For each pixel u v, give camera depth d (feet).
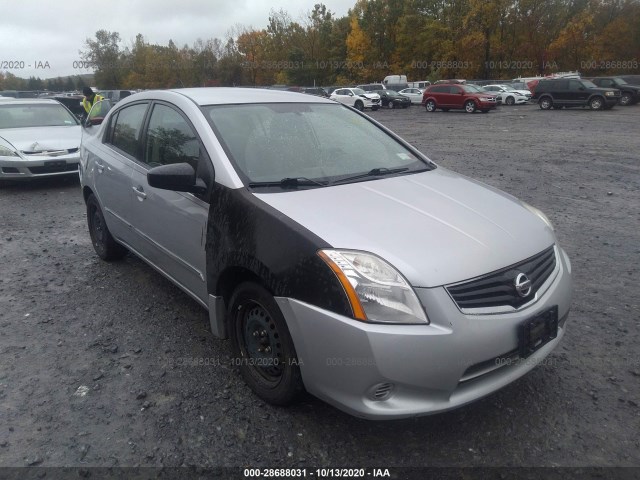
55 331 13.28
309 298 8.62
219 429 9.61
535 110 106.01
